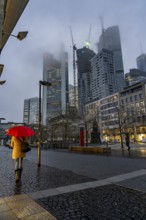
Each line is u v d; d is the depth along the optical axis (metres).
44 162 14.01
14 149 7.73
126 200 5.06
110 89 165.88
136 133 78.94
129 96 84.94
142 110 78.06
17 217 4.05
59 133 56.44
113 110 91.94
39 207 4.62
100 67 173.62
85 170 10.06
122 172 9.23
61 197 5.41
